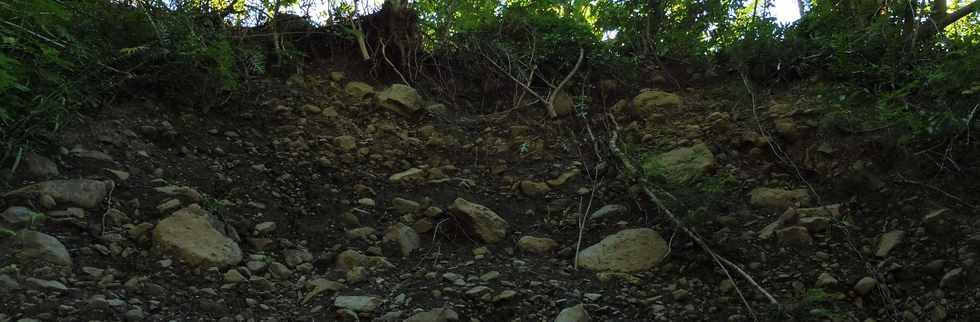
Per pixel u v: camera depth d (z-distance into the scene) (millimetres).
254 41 6125
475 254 4027
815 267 3693
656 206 4320
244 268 3441
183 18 4977
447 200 4703
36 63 3770
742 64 6012
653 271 3785
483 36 6730
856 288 3449
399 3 6594
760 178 4723
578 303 3375
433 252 4047
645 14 6945
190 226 3514
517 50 6645
